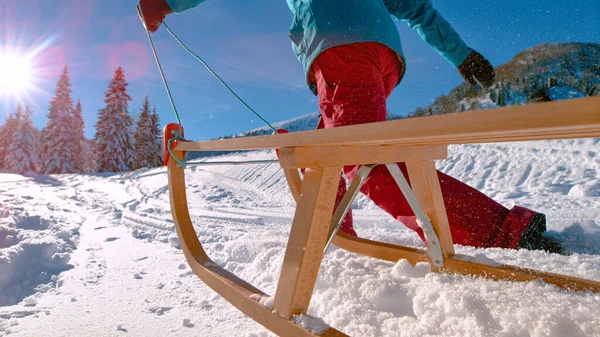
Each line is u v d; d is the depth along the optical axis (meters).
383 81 2.29
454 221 1.94
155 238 3.25
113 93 25.81
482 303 1.18
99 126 25.78
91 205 5.89
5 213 3.66
